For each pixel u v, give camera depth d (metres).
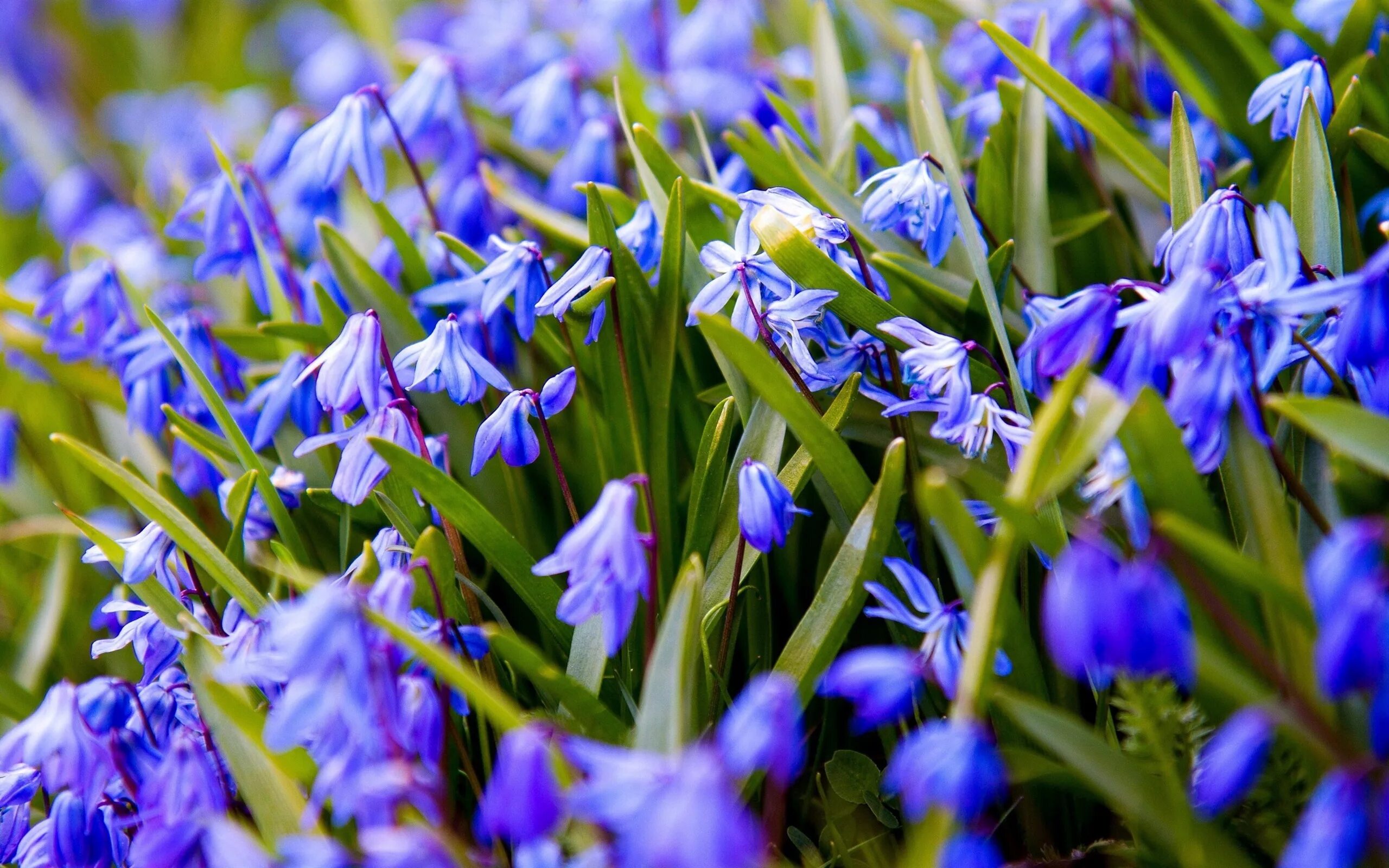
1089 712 0.39
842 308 0.39
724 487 0.39
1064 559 0.35
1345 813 0.32
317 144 0.43
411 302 0.44
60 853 0.37
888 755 0.38
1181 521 0.34
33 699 0.41
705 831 0.32
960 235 0.43
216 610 0.40
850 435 0.40
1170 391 0.37
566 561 0.35
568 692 0.36
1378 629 0.32
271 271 0.44
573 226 0.44
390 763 0.34
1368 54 0.42
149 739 0.38
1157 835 0.35
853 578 0.37
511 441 0.38
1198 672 0.34
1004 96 0.44
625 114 0.42
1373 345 0.35
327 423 0.43
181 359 0.40
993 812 0.38
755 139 0.43
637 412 0.40
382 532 0.39
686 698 0.35
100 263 0.44
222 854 0.34
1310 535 0.37
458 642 0.37
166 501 0.38
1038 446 0.35
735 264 0.38
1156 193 0.42
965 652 0.35
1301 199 0.39
